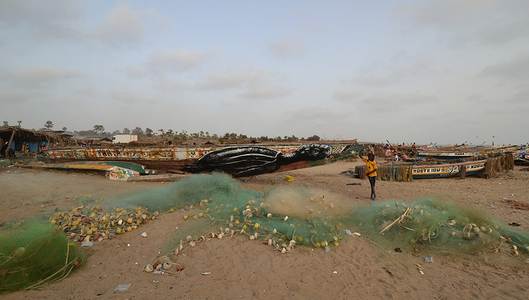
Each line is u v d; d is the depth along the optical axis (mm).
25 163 22984
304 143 14555
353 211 8305
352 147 15469
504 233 6938
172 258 5551
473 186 16969
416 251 6301
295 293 4496
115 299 4148
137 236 6691
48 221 7293
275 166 14703
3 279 4305
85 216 7820
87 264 5324
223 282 4734
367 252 6180
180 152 15266
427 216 6949
